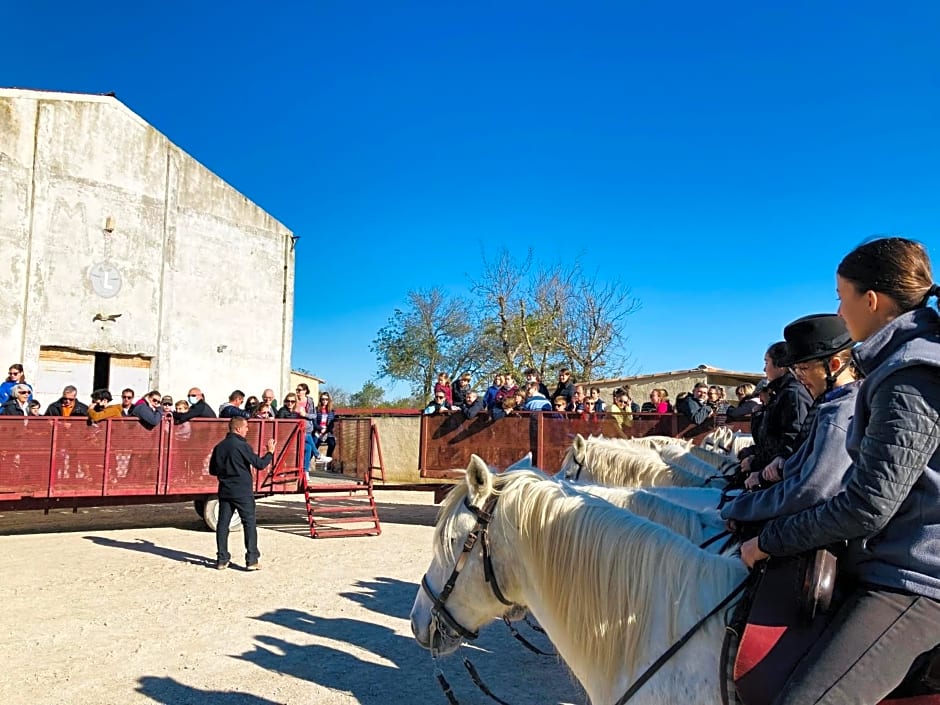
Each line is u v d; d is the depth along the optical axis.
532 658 6.17
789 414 3.71
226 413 12.70
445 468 12.27
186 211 19.77
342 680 5.55
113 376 18.25
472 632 2.91
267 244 21.94
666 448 6.45
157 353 18.95
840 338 2.70
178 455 11.36
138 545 10.73
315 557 10.12
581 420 11.62
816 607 1.95
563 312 31.89
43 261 16.86
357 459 14.30
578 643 2.49
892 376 1.81
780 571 2.15
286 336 22.47
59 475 10.46
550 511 2.63
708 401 11.45
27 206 16.66
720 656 2.13
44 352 17.00
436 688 5.42
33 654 5.98
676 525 3.12
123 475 10.92
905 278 1.93
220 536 9.31
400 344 38.72
